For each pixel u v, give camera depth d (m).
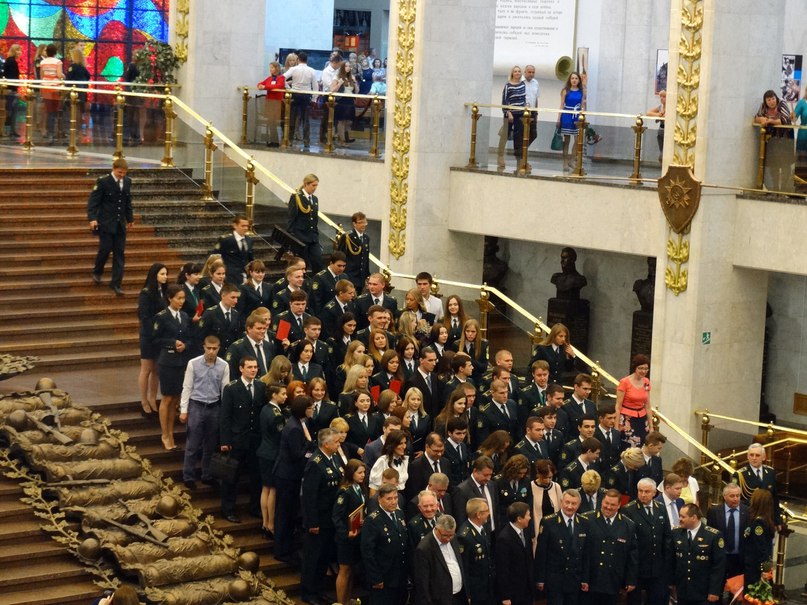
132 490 15.85
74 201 22.62
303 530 15.91
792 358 26.11
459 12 26.59
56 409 16.61
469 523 15.06
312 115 28.75
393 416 15.78
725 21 22.84
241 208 23.12
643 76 30.11
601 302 28.17
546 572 15.45
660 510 15.95
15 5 36.22
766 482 18.66
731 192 23.34
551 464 15.87
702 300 23.27
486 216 26.44
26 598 14.45
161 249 22.31
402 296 22.05
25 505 15.51
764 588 16.75
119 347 19.86
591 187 24.73
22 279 20.61
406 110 26.67
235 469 16.36
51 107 24.62
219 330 17.67
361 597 15.89
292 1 36.75
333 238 22.27
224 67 30.05
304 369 17.09
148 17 37.31
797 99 27.86
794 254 22.78
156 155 23.98
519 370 20.81
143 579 14.59
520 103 27.17
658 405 23.78
